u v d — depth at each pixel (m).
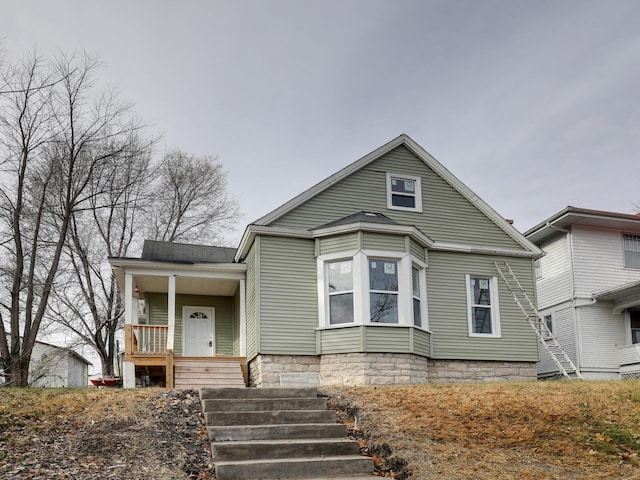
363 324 15.20
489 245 18.56
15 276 19.09
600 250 23.34
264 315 15.52
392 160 18.34
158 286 18.44
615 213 22.56
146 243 19.77
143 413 9.03
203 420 9.07
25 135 20.39
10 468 6.91
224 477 7.28
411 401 10.50
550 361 23.02
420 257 16.97
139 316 25.20
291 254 16.19
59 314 26.41
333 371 15.34
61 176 23.31
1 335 17.98
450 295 17.64
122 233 29.06
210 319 19.45
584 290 22.72
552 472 7.73
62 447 7.73
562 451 8.54
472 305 17.94
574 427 9.45
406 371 15.36
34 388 11.55
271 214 16.36
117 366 29.38
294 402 9.76
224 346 19.28
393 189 18.19
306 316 15.85
